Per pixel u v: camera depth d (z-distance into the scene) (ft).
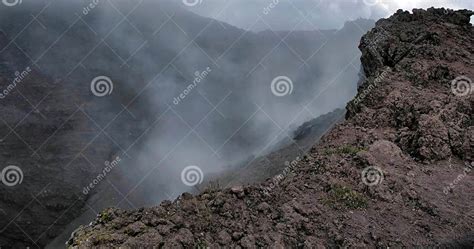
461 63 47.65
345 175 27.94
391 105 38.70
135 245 17.99
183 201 22.49
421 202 25.07
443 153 30.71
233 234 20.02
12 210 154.40
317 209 23.65
